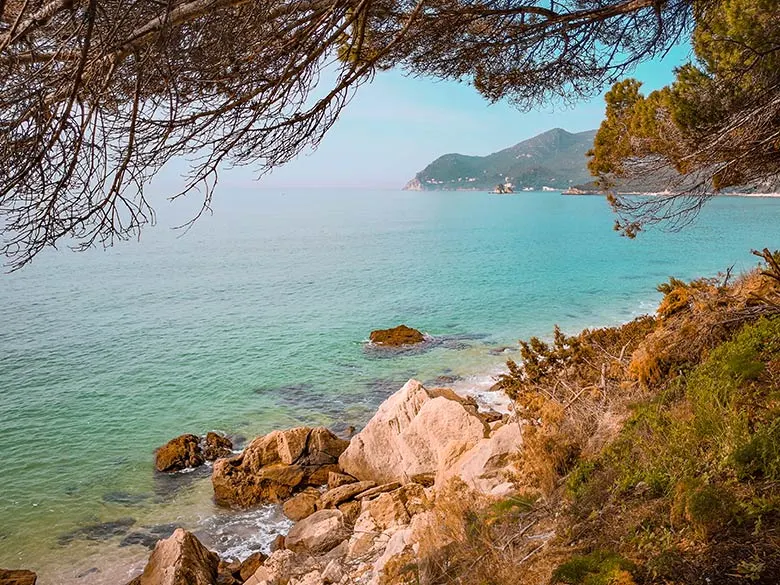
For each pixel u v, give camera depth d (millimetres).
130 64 3236
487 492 7496
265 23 3342
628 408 7000
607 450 5871
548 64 5156
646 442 5496
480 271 66438
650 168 9383
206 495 17734
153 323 43062
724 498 3850
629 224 9578
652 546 3869
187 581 12289
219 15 3186
